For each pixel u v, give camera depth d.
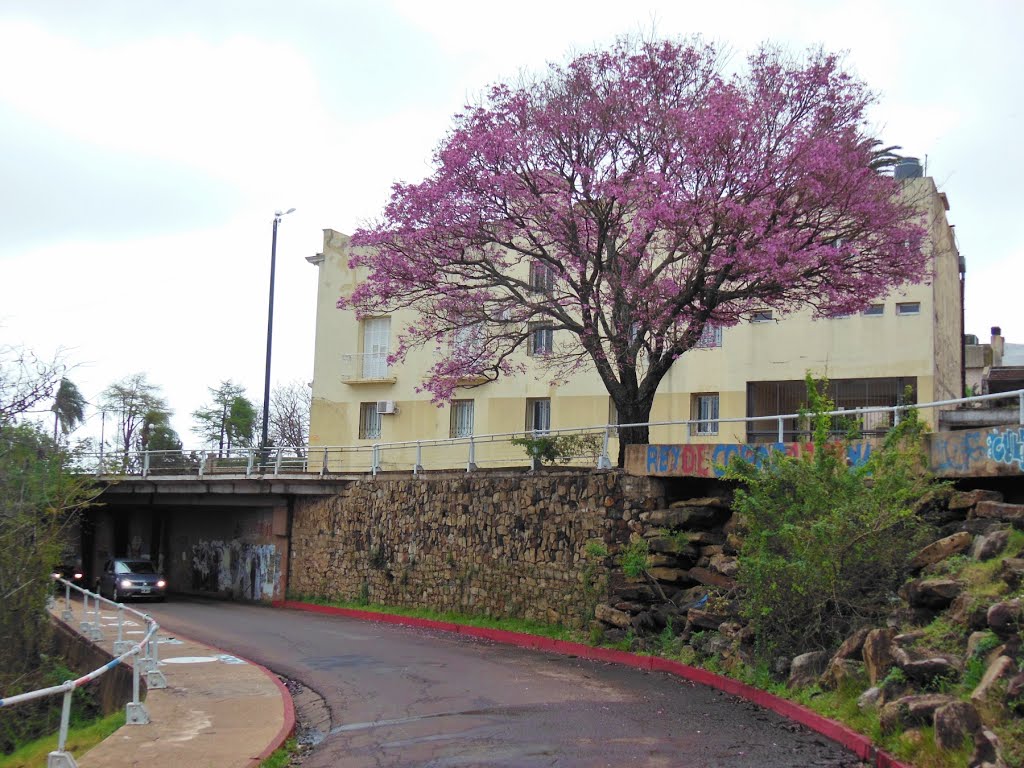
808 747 8.88
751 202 18.05
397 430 33.59
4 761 13.01
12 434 17.94
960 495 11.73
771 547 11.94
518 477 20.45
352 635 20.17
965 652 8.51
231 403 62.53
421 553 23.69
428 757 9.22
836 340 25.83
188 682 13.90
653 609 15.98
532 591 19.53
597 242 19.75
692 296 18.59
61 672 17.67
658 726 10.09
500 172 19.67
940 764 7.20
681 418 27.53
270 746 9.92
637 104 19.02
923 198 22.48
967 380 40.25
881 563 11.17
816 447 12.08
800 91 18.98
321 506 29.00
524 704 11.73
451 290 20.59
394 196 20.50
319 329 36.06
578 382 29.41
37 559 17.72
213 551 36.38
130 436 51.25
